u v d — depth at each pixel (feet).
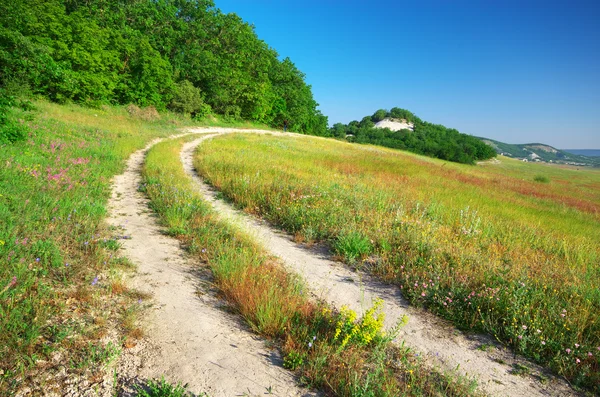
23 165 31.37
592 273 24.39
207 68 173.27
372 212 34.42
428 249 24.76
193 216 27.76
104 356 11.11
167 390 10.01
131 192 35.37
